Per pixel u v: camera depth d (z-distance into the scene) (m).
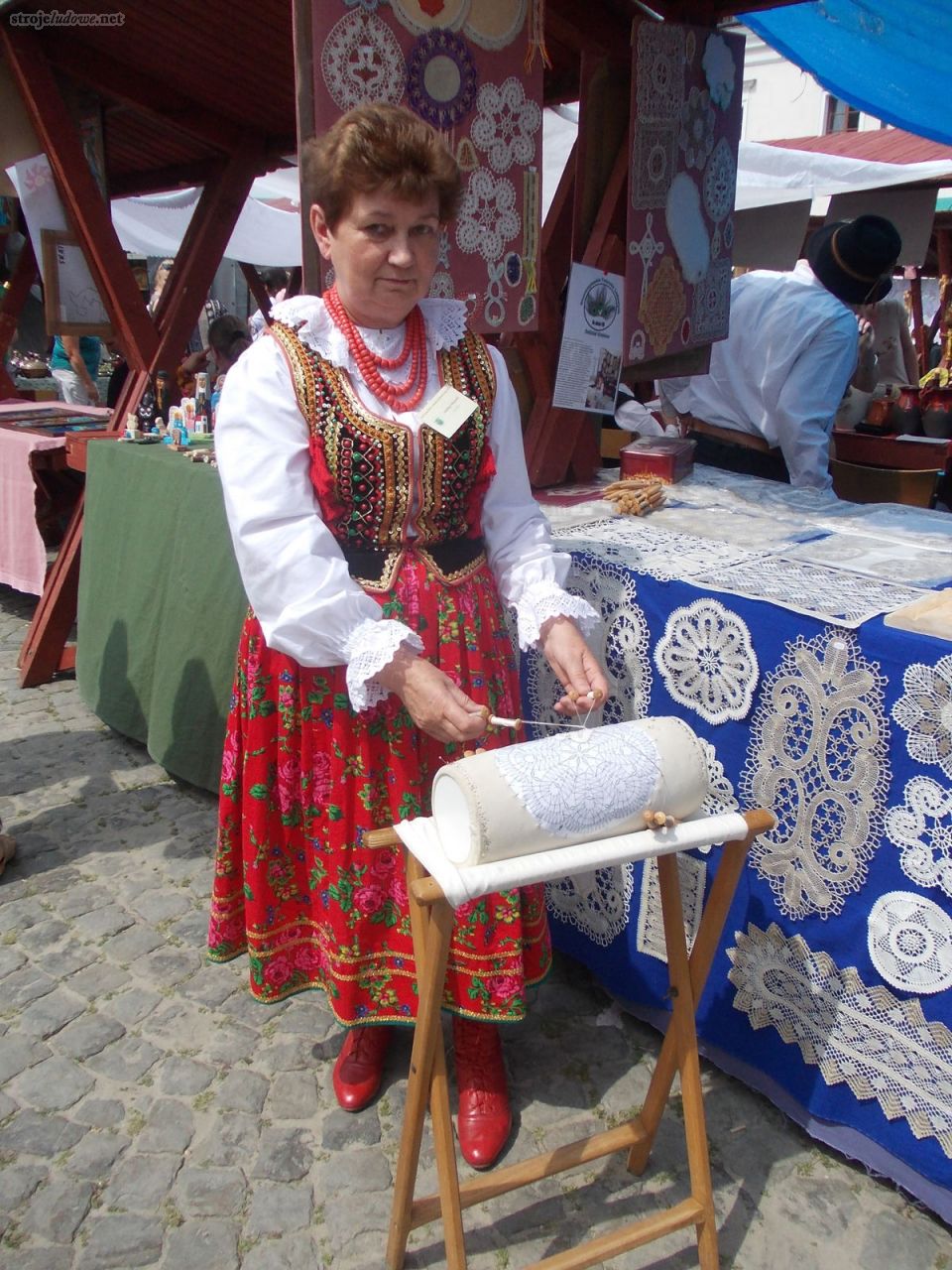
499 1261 1.59
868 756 1.55
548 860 1.27
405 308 1.49
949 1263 1.59
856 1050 1.68
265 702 1.67
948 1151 1.58
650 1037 2.11
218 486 2.74
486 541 1.76
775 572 1.83
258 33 3.03
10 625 4.55
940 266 7.13
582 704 1.53
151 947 2.34
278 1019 2.13
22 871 2.62
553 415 2.55
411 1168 1.49
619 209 2.47
